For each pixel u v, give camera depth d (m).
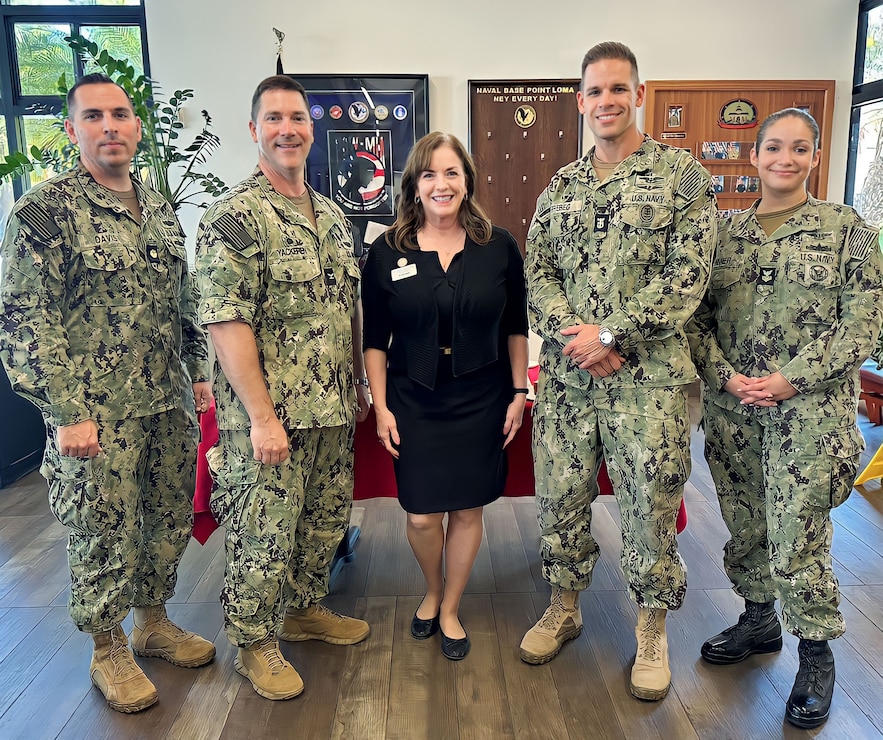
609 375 1.87
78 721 1.93
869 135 4.85
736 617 2.35
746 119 4.91
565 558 2.11
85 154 1.86
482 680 2.07
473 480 2.07
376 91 4.79
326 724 1.90
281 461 1.85
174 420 2.06
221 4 4.70
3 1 4.71
